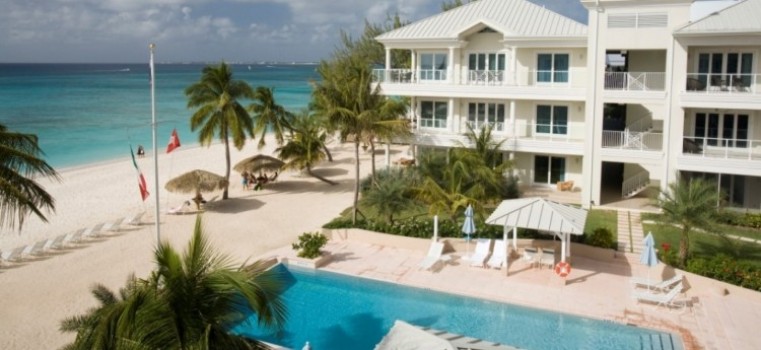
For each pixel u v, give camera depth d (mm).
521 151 35750
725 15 30250
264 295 12008
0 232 29922
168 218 32500
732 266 22172
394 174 34438
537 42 35000
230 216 32844
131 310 10930
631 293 21672
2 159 15305
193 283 11742
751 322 19359
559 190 36656
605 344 18312
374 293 22453
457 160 29719
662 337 18578
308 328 19594
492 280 23141
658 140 33094
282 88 158500
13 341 18109
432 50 39531
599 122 32375
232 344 11602
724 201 28297
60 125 77000
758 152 30984
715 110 31938
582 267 24406
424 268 24203
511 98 35750
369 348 18234
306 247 25391
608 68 37344
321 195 37781
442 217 30203
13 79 187125
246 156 55781
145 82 177750
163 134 72188
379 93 32938
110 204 36281
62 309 20484
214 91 35156
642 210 32000
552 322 19922
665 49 31500
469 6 41812
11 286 22609
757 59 30141
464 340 14453
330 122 30141
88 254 26422
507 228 24156
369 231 27750
